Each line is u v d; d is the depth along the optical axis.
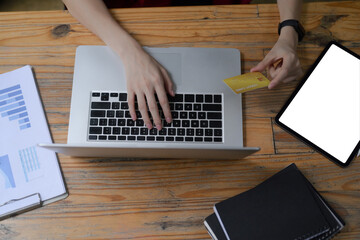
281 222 0.64
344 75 0.76
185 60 0.79
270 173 0.73
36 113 0.75
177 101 0.75
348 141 0.72
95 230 0.68
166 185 0.72
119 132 0.72
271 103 0.77
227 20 0.84
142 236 0.68
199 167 0.73
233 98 0.75
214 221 0.67
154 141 0.72
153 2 1.06
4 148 0.72
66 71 0.79
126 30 0.82
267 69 0.80
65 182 0.71
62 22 0.82
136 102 0.75
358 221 0.68
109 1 1.04
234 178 0.72
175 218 0.69
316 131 0.73
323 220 0.64
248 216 0.65
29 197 0.68
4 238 0.67
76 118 0.73
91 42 0.81
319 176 0.72
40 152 0.72
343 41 0.82
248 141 0.75
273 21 0.84
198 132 0.73
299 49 0.81
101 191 0.71
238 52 0.80
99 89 0.75
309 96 0.75
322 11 0.84
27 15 0.83
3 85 0.77
